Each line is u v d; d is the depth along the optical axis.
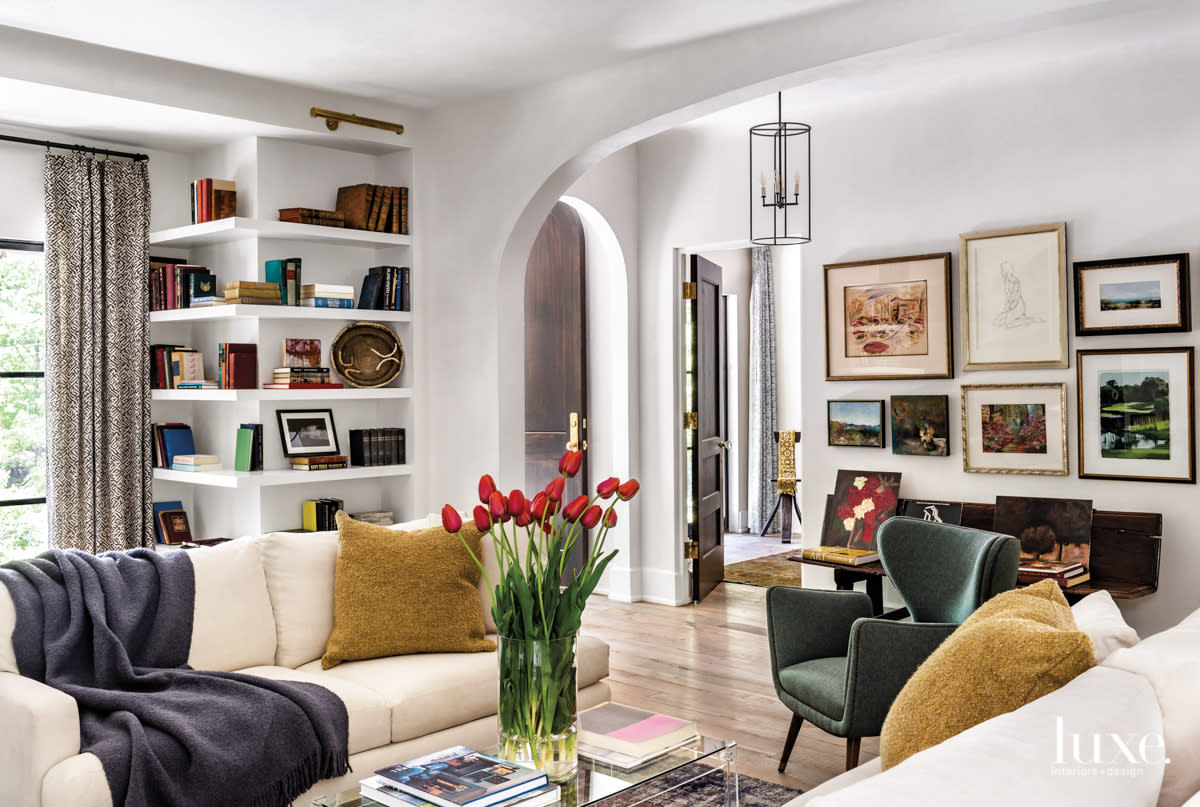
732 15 3.69
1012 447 4.84
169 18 3.67
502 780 2.29
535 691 2.45
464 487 5.00
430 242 5.13
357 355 4.99
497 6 3.57
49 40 3.91
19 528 4.74
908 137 5.17
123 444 4.77
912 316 5.15
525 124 4.67
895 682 3.13
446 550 3.62
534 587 2.47
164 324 5.09
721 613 6.08
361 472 4.88
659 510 6.36
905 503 5.13
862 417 5.34
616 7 3.60
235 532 4.94
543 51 4.11
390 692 3.18
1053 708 1.55
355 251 5.18
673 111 4.13
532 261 6.58
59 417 4.57
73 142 4.75
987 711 2.00
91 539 4.65
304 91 4.65
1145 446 4.46
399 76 4.46
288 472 4.64
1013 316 4.80
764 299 9.25
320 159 5.02
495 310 4.82
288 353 4.76
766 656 5.12
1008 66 4.80
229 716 2.79
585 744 2.65
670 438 6.29
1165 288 4.39
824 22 3.68
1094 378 4.59
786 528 8.75
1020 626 2.04
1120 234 4.53
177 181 5.13
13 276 4.69
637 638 5.48
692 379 6.33
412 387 5.12
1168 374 4.41
